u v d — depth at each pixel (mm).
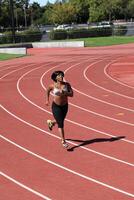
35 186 8891
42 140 12297
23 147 11711
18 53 43594
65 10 108438
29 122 14531
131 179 8961
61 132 11344
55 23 112000
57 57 38094
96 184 8781
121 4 102812
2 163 10484
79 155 10797
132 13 104000
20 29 94688
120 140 11867
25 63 34125
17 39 63500
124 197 8023
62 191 8516
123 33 64250
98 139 12094
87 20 112875
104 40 56781
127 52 39625
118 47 46656
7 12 108562
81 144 11711
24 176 9531
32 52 45719
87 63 31562
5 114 15977
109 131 12852
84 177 9242
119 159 10297
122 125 13461
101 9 102188
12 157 10906
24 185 8977
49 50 47344
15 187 8891
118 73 25250
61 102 11273
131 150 10945
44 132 13156
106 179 9039
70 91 11273
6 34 63875
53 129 13406
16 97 19344
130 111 15320
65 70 27953
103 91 19547
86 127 13453
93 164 10062
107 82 22078
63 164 10195
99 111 15570
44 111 16125
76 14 111188
